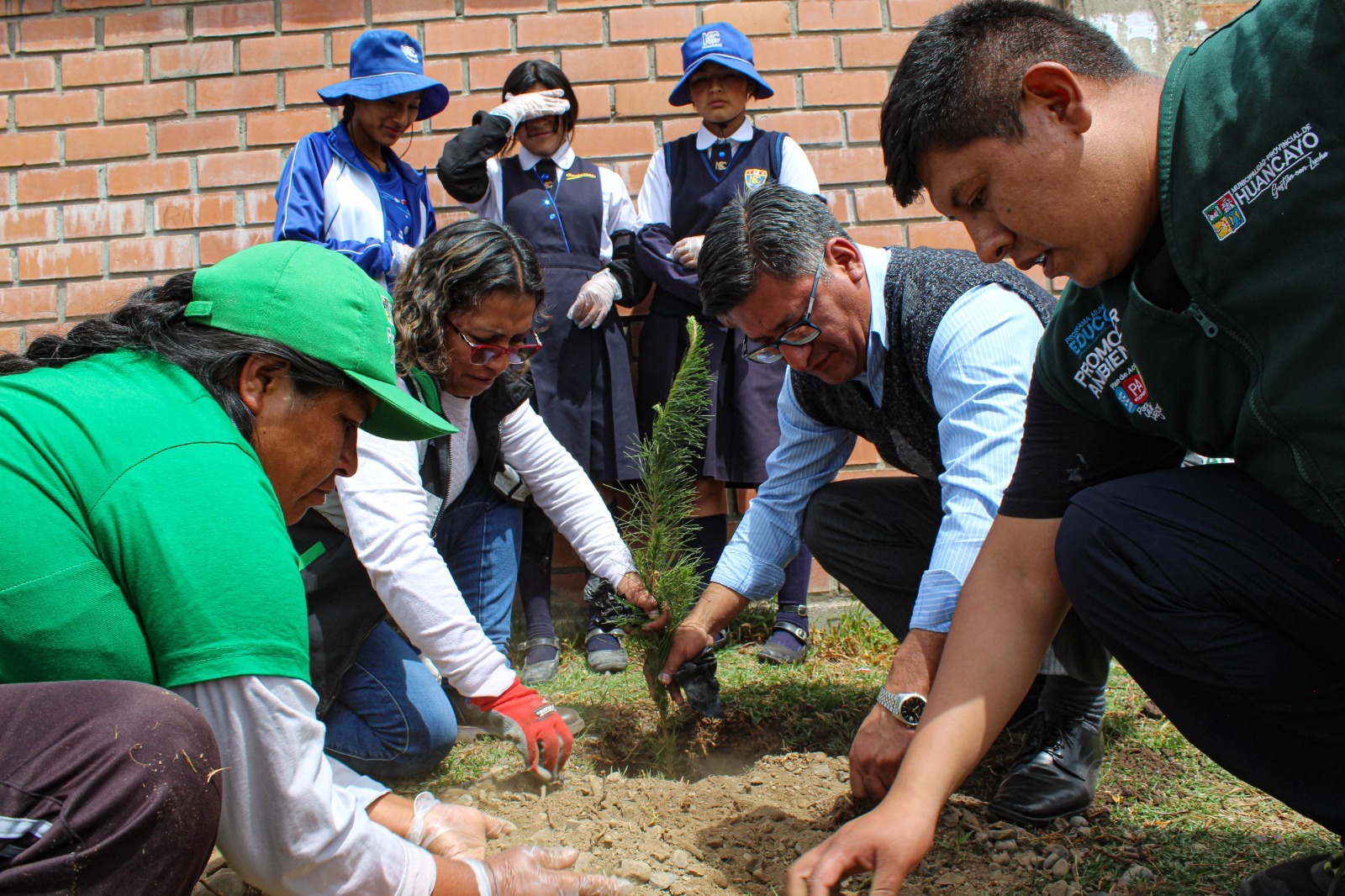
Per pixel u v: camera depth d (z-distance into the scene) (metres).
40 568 1.28
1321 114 1.30
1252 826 2.08
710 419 3.47
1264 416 1.46
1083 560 1.70
